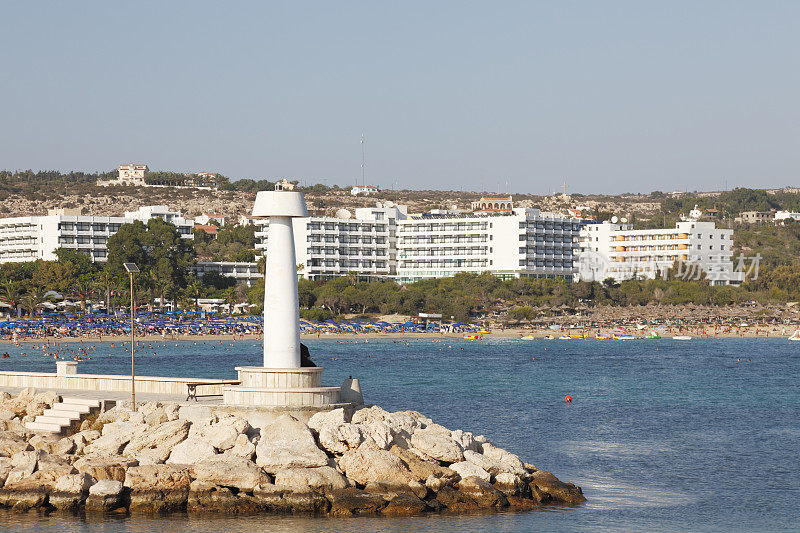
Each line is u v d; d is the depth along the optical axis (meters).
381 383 141.25
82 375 76.44
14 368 168.62
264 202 60.25
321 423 56.12
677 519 54.12
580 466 69.19
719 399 118.12
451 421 93.69
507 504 54.44
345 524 49.69
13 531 48.28
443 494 53.50
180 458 54.28
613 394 124.25
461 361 197.62
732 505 57.69
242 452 54.09
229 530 48.47
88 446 58.00
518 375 159.00
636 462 70.94
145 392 72.81
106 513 51.22
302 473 52.34
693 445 79.00
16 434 61.09
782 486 63.06
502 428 88.62
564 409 105.38
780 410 105.88
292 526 49.22
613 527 51.88
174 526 49.12
